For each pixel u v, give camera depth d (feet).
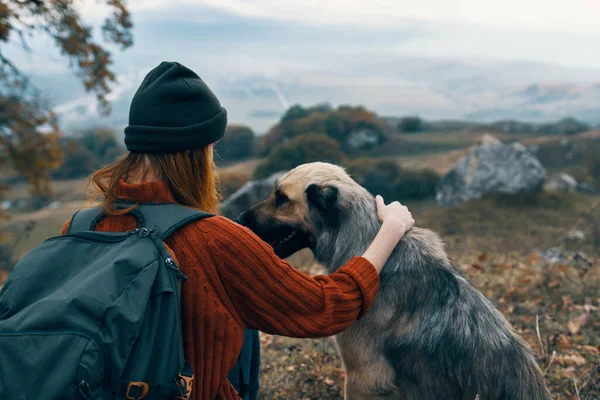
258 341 8.77
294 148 117.50
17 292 5.05
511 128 245.86
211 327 5.46
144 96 5.60
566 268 21.40
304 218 9.38
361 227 8.96
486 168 64.23
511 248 37.27
